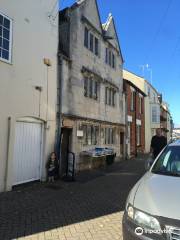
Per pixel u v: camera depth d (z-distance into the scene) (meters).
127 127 25.73
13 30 10.73
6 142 10.24
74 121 15.59
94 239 5.97
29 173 11.72
